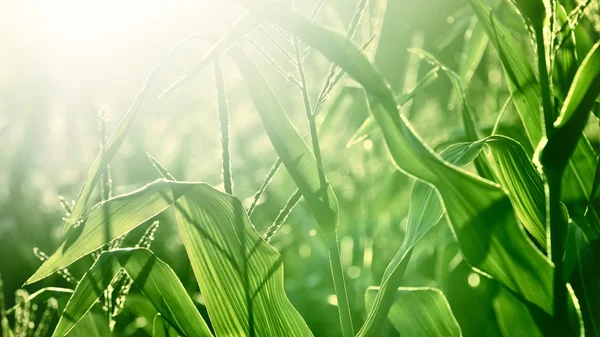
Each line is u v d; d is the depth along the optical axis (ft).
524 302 3.97
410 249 4.26
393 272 4.26
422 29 7.30
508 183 4.50
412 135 3.84
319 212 4.30
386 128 3.89
